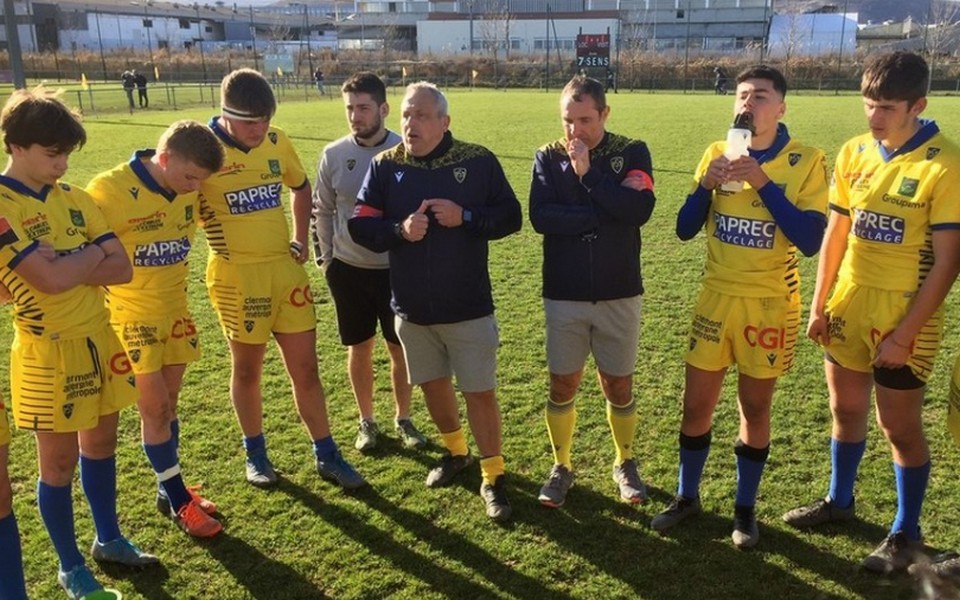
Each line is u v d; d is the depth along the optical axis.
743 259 3.12
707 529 3.43
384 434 4.36
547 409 3.68
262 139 3.58
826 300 3.29
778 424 4.36
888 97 2.77
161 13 86.06
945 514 3.46
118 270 2.86
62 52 63.06
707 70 50.06
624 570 3.15
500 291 7.03
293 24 101.62
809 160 3.05
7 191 2.63
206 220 3.65
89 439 3.07
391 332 4.09
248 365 3.76
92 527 3.48
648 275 7.47
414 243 3.41
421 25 79.31
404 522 3.50
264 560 3.23
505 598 3.00
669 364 5.30
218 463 4.01
